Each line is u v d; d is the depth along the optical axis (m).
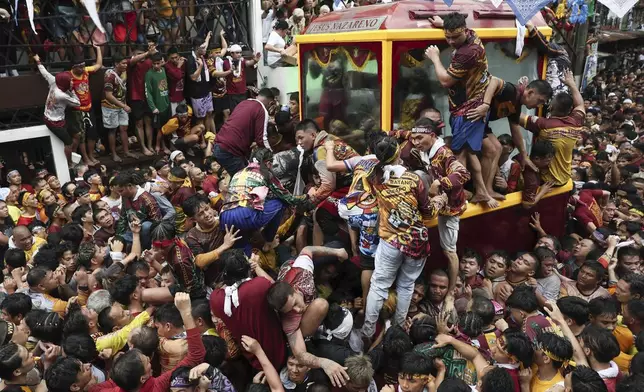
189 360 3.55
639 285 4.53
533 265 5.01
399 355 3.90
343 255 4.61
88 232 6.05
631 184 7.72
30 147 8.38
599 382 3.21
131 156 9.34
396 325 4.21
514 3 4.93
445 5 5.40
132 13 9.20
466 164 5.00
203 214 4.70
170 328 3.94
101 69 9.13
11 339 3.84
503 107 5.02
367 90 5.32
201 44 9.72
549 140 5.45
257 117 5.76
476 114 4.73
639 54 25.14
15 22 8.09
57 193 7.36
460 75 4.60
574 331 4.34
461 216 5.10
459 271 5.10
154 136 9.92
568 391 3.29
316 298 4.14
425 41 5.13
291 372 3.84
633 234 6.30
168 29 9.86
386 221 4.24
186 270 4.38
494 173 5.25
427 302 4.85
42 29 8.58
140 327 3.88
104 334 4.10
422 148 4.68
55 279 4.79
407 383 3.59
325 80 5.89
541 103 4.96
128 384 3.33
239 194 4.68
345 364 3.75
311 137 5.20
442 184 4.45
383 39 4.95
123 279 4.41
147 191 6.05
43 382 3.67
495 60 5.67
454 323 4.14
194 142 9.50
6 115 8.62
